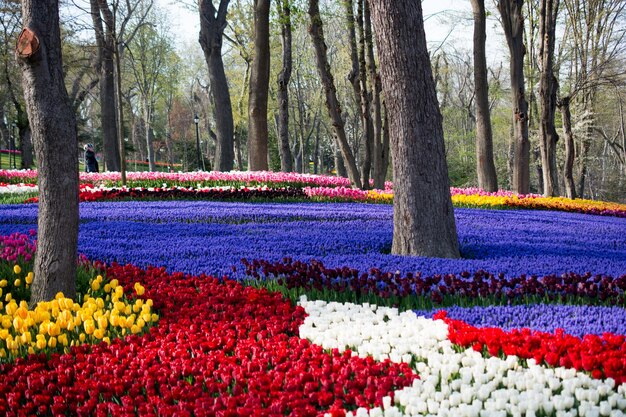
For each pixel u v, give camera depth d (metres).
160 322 5.64
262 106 22.41
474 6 21.41
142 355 4.64
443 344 4.65
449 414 3.48
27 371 4.38
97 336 5.03
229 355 4.91
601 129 43.62
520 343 4.53
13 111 43.59
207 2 26.84
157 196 16.45
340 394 3.86
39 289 6.21
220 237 10.07
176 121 71.75
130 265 7.70
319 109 50.44
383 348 4.68
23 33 5.95
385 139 21.12
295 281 6.83
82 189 16.56
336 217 12.63
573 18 30.41
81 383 4.19
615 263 8.19
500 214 15.05
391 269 7.42
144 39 47.03
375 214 13.07
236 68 50.75
